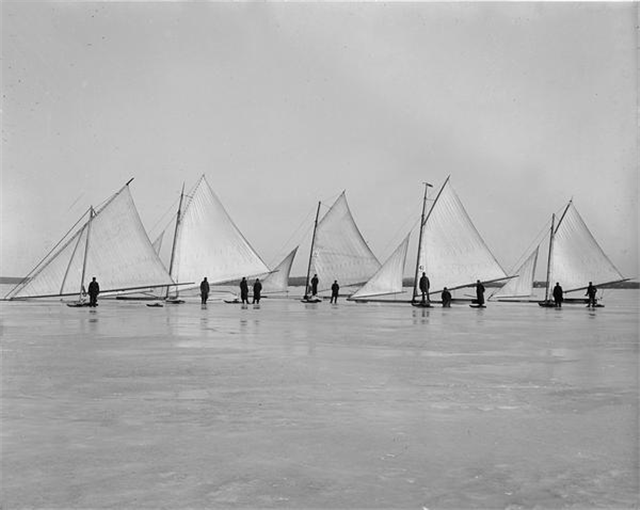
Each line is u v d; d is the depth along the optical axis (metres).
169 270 64.44
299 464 5.92
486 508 4.93
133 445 6.48
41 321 25.64
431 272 58.16
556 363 12.63
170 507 4.92
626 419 7.65
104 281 50.25
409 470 5.76
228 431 7.05
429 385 10.01
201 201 62.38
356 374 11.09
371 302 58.06
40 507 4.91
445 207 58.06
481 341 17.27
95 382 10.15
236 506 4.95
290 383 10.13
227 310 38.00
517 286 68.81
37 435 6.84
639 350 15.07
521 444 6.58
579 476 5.64
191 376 10.78
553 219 62.53
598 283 60.47
